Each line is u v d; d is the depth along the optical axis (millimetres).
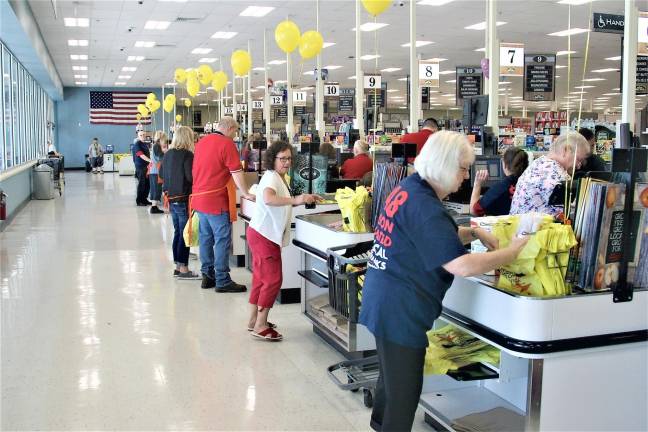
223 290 6141
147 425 3242
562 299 2359
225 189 6023
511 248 2244
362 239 3885
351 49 18125
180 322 5105
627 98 3248
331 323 4160
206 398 3586
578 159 3451
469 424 2807
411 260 2281
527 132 16062
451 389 3258
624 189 2439
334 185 6734
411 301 2287
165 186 6758
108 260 7754
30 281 6559
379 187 3854
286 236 4602
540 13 12742
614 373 2488
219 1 11875
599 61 20031
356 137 8766
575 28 14492
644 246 2508
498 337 2451
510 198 4270
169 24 14203
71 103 30812
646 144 4758
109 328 4922
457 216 4293
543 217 2504
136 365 4105
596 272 2436
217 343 4574
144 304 5672
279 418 3334
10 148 13109
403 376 2344
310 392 3686
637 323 2510
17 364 4109
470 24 14211
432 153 2297
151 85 29938
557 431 2439
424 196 2264
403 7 12328
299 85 28078
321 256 4176
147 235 9828
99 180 23203
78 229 10469
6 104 12781
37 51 13898
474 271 2152
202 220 6180
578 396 2447
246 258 7273
